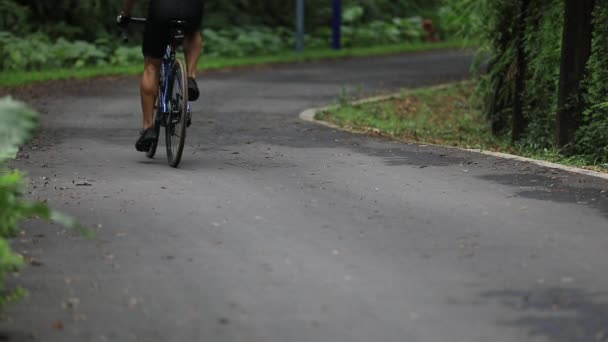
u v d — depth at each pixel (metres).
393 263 14.66
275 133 31.97
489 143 33.16
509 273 14.08
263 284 13.59
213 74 59.19
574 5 26.94
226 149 27.73
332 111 40.47
